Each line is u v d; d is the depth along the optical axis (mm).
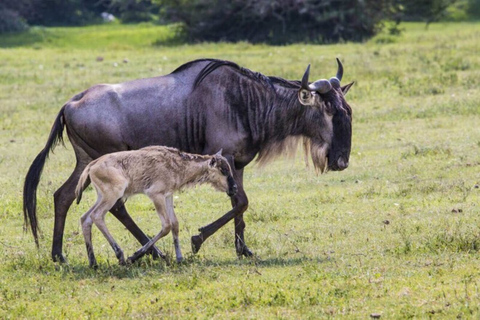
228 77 32281
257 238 35031
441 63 94000
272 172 49875
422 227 34469
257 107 32281
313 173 48531
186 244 34750
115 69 102875
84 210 42375
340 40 158500
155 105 32156
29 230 38344
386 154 52062
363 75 86875
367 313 23438
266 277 27812
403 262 28812
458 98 69938
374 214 37906
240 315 23969
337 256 30812
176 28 187250
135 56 128000
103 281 28641
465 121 60750
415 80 80688
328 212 38969
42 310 25609
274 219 38562
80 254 33500
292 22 173000
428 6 191125
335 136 32344
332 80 32938
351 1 165250
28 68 108812
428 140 55250
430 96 72812
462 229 33500
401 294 24719
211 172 30703
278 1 168625
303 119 32562
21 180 48719
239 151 32375
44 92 84938
